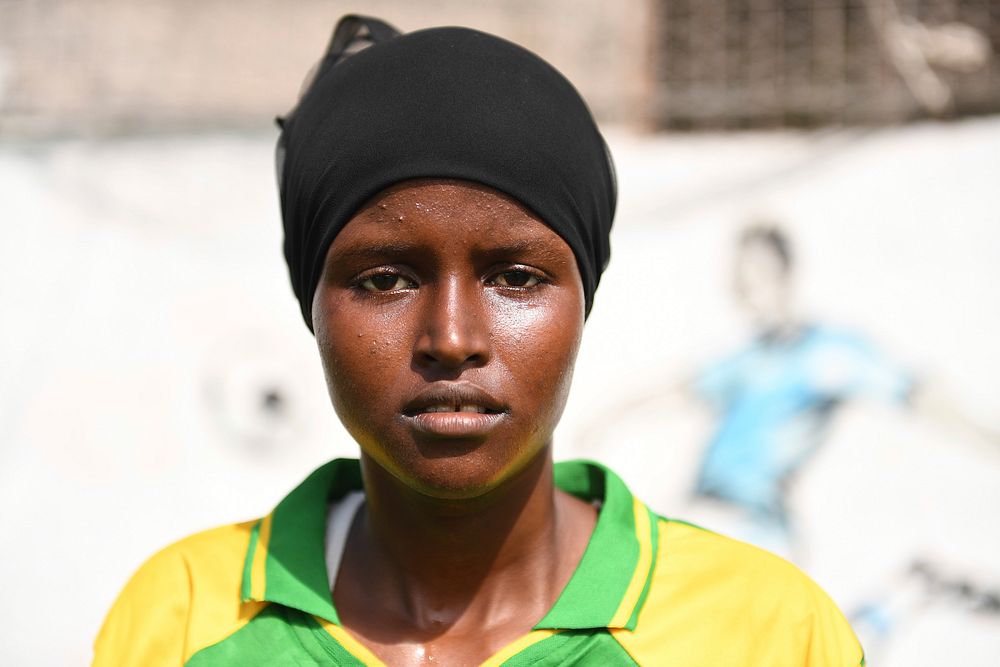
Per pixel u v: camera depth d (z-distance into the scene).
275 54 4.21
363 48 1.25
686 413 3.83
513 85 1.05
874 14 3.90
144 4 4.23
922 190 3.81
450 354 0.95
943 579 3.64
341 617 1.12
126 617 1.16
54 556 4.05
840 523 3.71
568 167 1.05
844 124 3.89
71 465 4.08
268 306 4.13
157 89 4.23
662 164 3.95
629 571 1.09
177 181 4.19
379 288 1.00
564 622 1.05
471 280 0.98
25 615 4.02
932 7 3.90
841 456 3.73
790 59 3.95
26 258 4.17
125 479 4.07
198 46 4.23
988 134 3.79
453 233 0.97
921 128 3.84
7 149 4.21
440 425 0.95
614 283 3.92
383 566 1.13
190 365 4.11
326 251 1.04
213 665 1.08
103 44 4.24
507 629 1.08
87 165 4.21
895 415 3.73
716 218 3.91
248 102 4.21
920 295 3.78
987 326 3.74
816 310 3.82
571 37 4.04
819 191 3.87
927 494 3.69
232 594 1.13
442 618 1.10
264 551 1.15
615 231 3.94
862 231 3.83
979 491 3.67
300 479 4.04
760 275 3.87
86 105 4.23
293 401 4.08
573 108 1.11
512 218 0.99
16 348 4.13
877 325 3.79
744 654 1.06
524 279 1.00
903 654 3.62
